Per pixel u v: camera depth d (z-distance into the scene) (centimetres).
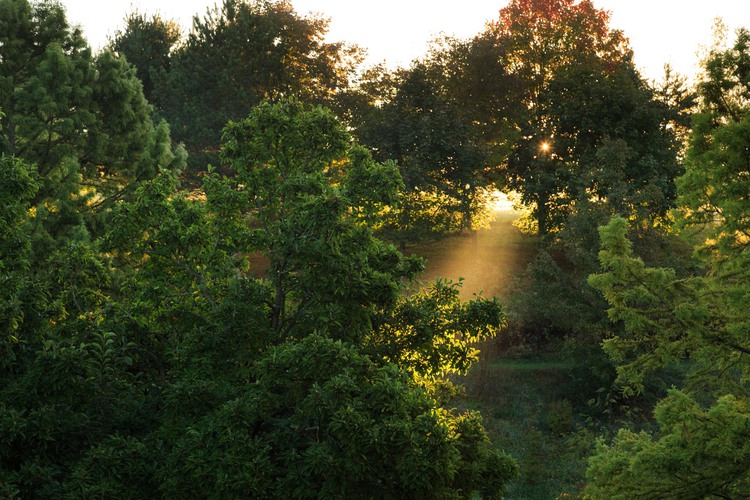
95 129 2478
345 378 927
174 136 4753
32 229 2030
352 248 1117
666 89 3975
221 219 1249
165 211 1262
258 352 1102
